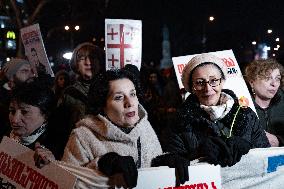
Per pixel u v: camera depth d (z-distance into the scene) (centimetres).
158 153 254
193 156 253
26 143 283
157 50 3353
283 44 1716
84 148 234
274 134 375
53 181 224
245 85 371
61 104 370
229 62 379
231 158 238
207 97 284
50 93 288
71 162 232
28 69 440
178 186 231
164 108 725
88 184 223
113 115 237
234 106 285
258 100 375
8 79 430
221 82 287
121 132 233
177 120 287
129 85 238
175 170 230
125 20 396
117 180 221
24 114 276
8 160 243
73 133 240
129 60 399
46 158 229
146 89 667
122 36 396
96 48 416
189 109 286
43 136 287
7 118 375
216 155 237
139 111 256
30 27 525
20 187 236
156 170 228
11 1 1361
